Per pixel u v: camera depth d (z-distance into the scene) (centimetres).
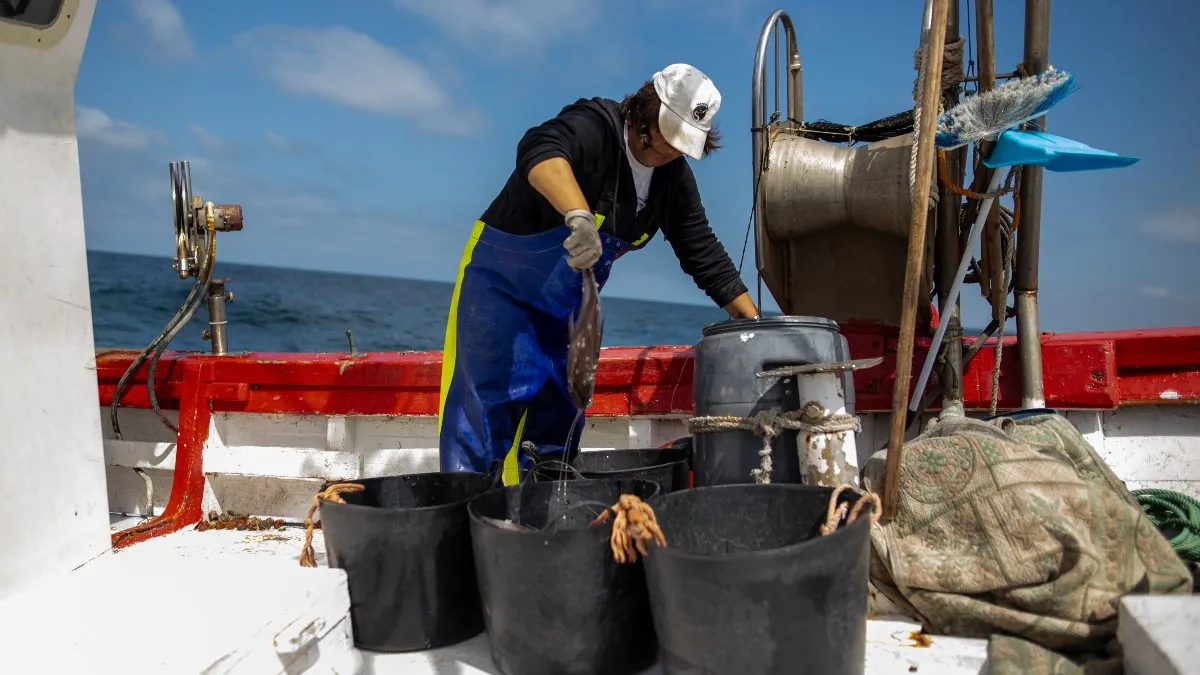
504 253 280
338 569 234
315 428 384
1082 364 288
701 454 252
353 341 394
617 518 193
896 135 310
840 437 233
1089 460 230
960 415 267
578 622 202
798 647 174
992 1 261
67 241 255
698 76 250
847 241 304
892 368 302
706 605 174
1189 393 280
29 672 185
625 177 267
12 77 236
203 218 363
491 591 210
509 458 292
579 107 265
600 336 222
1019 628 204
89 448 260
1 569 230
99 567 246
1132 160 230
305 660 213
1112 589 205
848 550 179
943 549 219
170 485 392
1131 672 179
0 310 233
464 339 287
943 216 286
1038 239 280
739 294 301
